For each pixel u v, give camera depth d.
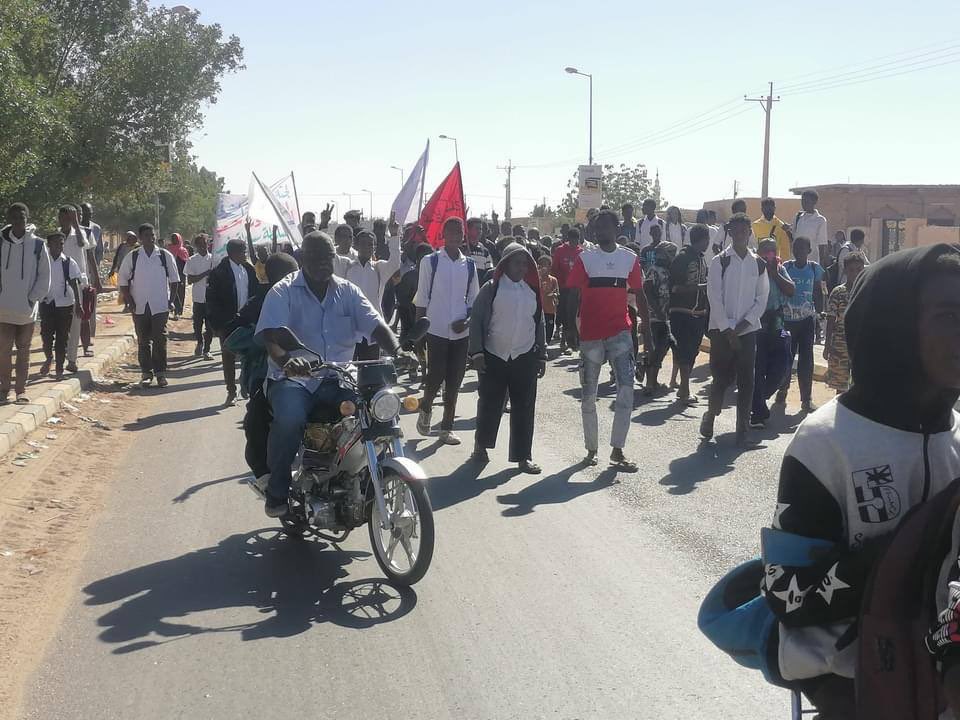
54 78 33.09
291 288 5.98
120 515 7.06
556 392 12.61
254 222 13.40
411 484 5.38
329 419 5.82
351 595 5.39
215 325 11.47
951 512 1.87
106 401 12.02
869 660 1.91
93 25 34.16
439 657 4.55
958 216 41.28
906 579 1.89
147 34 37.00
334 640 4.77
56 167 30.78
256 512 7.11
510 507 7.15
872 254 40.09
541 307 8.28
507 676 4.34
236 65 40.66
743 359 9.02
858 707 1.93
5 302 10.45
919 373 2.03
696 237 11.24
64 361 13.10
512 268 8.14
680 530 6.51
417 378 13.78
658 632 4.80
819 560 2.06
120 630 4.92
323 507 5.70
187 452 9.20
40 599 5.37
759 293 9.02
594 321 8.30
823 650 2.08
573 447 9.25
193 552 6.20
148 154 37.16
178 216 72.50
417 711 4.02
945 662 1.77
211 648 4.68
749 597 2.43
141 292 13.17
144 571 5.84
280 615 5.11
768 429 10.12
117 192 38.28
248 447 6.33
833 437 2.07
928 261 2.01
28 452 8.91
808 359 10.82
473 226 13.85
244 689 4.25
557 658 4.52
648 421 10.56
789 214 43.34
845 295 10.43
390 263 13.31
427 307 9.38
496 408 8.50
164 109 36.56
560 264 16.55
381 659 4.54
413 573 5.41
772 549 2.11
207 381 13.94
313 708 4.06
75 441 9.59
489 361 8.36
